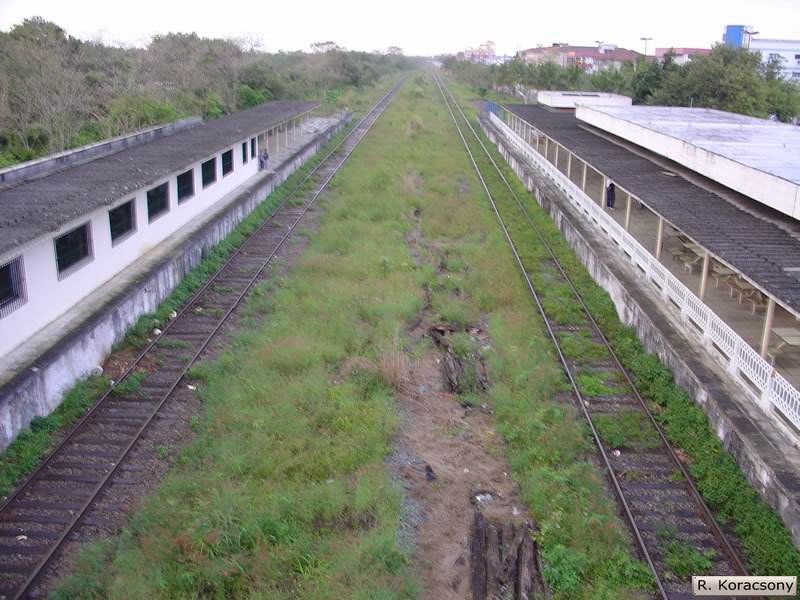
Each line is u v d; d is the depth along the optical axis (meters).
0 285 11.43
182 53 43.19
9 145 26.02
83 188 15.48
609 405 12.41
